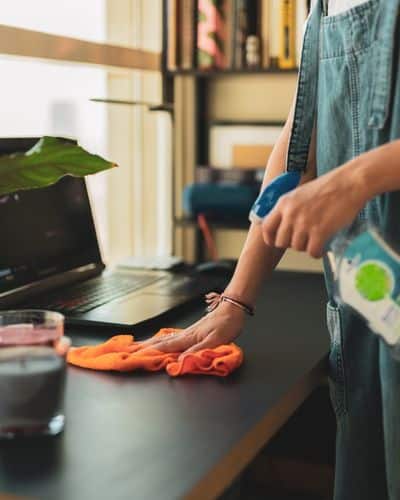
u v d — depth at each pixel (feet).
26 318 3.39
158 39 7.79
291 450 6.84
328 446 6.72
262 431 3.24
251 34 7.16
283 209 3.34
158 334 4.28
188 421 3.19
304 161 4.34
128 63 7.31
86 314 4.65
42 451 2.89
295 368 3.91
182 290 5.34
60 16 6.77
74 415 3.25
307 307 5.21
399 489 3.88
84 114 7.29
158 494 2.56
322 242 3.28
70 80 7.08
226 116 8.07
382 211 3.73
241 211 7.30
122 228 7.95
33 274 5.25
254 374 3.81
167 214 8.20
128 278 5.79
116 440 2.99
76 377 3.73
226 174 7.48
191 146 8.07
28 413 3.00
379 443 4.19
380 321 3.40
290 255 8.06
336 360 4.19
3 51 5.79
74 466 2.76
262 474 6.92
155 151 8.11
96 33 7.29
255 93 7.95
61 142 3.37
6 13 6.16
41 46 6.16
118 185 7.86
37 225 5.45
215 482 2.78
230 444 2.96
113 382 3.66
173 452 2.89
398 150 3.33
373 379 4.11
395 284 3.34
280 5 7.00
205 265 6.18
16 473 2.70
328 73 4.03
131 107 7.84
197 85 7.95
